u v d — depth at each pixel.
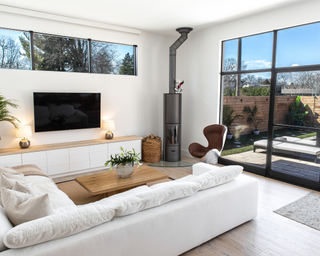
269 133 4.46
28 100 4.35
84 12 4.28
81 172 4.73
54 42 4.59
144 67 5.68
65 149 4.40
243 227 2.76
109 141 4.91
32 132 4.43
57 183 4.18
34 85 4.38
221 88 5.24
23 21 4.17
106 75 5.15
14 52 4.25
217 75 5.18
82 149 4.59
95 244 1.69
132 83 5.53
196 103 5.72
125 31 5.21
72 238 1.63
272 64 4.31
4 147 4.20
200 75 5.56
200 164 3.53
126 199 1.96
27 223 1.54
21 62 4.32
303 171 4.06
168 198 2.14
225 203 2.51
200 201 2.29
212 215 2.40
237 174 2.74
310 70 3.86
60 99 4.56
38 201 1.69
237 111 4.99
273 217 2.99
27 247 1.52
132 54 5.55
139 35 5.51
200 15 4.44
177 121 5.35
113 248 1.78
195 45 5.61
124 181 3.28
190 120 5.91
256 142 4.71
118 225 1.81
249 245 2.43
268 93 4.45
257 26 4.41
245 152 4.93
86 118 4.89
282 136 4.30
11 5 3.94
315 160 3.90
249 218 2.83
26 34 4.31
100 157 4.83
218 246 2.41
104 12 4.28
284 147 4.29
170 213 2.07
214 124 5.08
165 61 6.01
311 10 3.70
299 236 2.59
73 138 4.88
